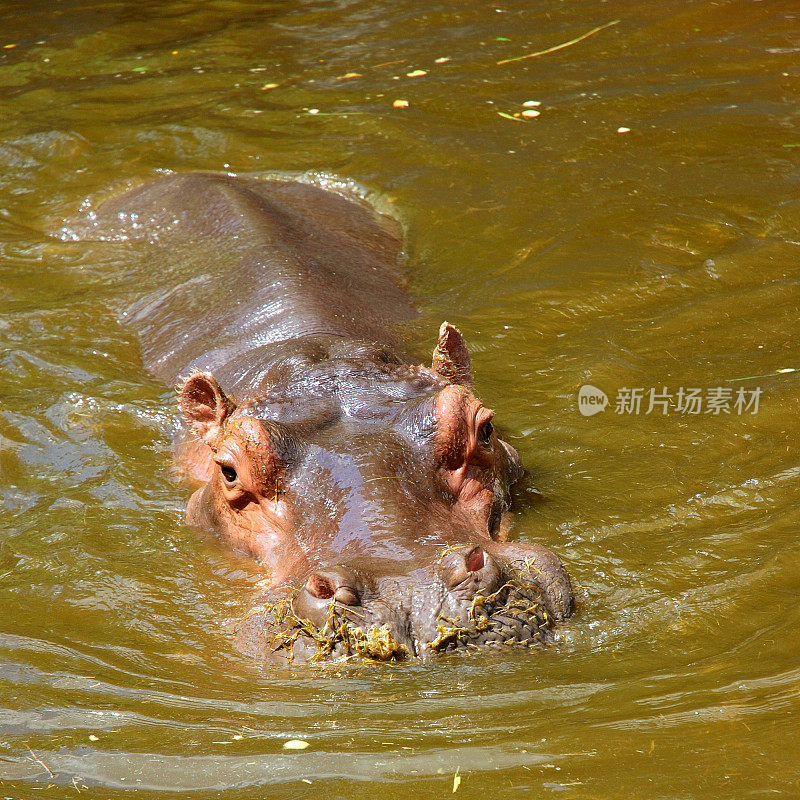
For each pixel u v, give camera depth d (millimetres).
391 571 19047
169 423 29984
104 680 18578
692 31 61031
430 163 47750
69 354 33844
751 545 22156
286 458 22016
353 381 24797
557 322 34562
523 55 59406
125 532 24578
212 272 37188
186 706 17469
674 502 24359
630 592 20719
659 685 17047
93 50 66312
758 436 27078
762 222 40156
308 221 41719
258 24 69562
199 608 21234
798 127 47844
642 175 44719
